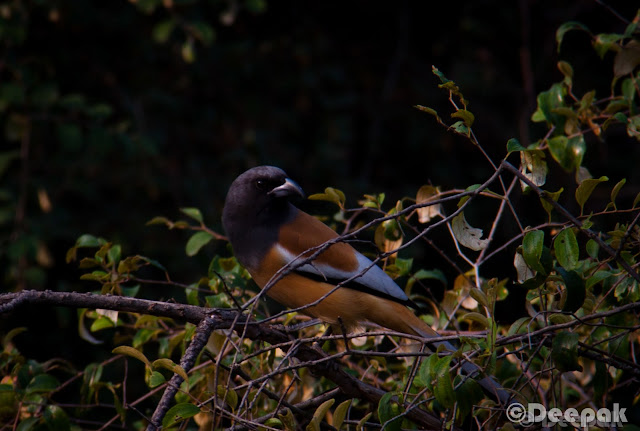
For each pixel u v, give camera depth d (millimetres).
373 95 15688
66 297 5707
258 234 8070
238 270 7840
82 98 11828
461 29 15469
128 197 12812
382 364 7270
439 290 13312
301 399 7148
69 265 12344
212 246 12383
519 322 5559
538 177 5770
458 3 15914
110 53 13484
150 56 13516
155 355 10984
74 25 12773
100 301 5750
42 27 12844
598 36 7605
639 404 9648
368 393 6605
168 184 13078
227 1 13195
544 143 7539
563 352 5242
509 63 15742
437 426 6086
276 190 8062
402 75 15688
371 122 15375
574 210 13711
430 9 15922
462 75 14992
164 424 5090
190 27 12062
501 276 13219
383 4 15828
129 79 13625
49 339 11469
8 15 11727
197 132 13875
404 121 15461
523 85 15320
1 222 11273
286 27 15086
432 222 13297
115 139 12273
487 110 15305
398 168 15469
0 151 12406
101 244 7426
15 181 11961
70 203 12578
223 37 14688
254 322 5504
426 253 13453
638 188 13883
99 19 12969
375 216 11984
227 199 8336
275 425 5836
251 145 13594
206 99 14250
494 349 5113
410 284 7930
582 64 14883
